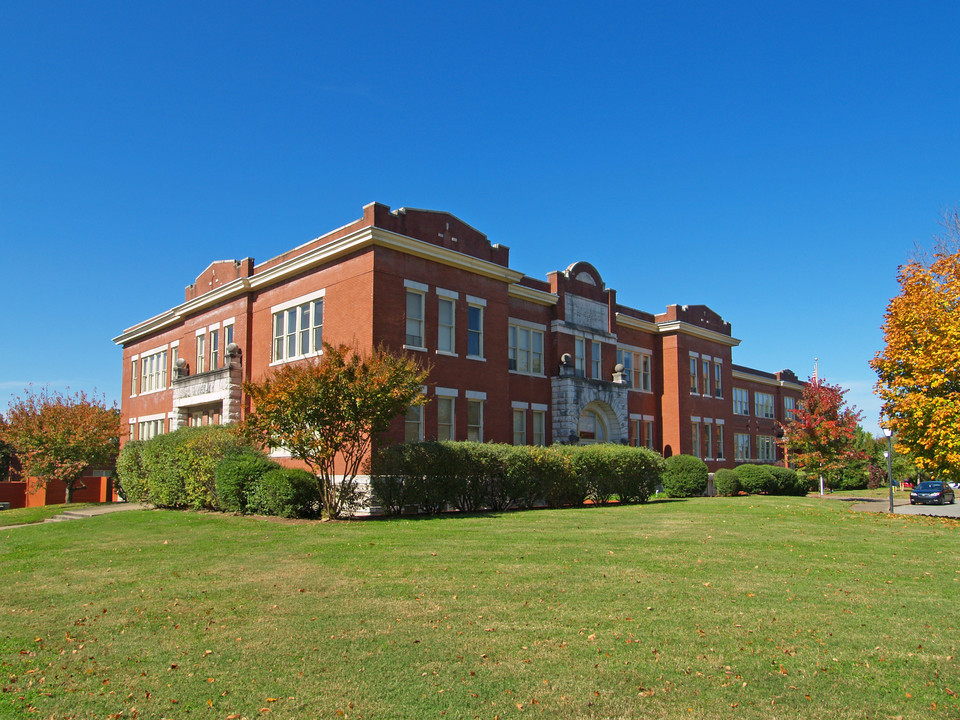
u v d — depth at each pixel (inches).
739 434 2038.6
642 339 1539.1
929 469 844.6
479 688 262.8
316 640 315.3
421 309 978.7
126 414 1654.8
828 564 488.4
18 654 304.0
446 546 544.4
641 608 364.5
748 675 276.2
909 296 845.2
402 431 930.7
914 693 260.7
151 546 573.3
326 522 707.4
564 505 973.2
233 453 827.4
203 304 1259.2
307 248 1061.1
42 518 958.4
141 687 265.7
